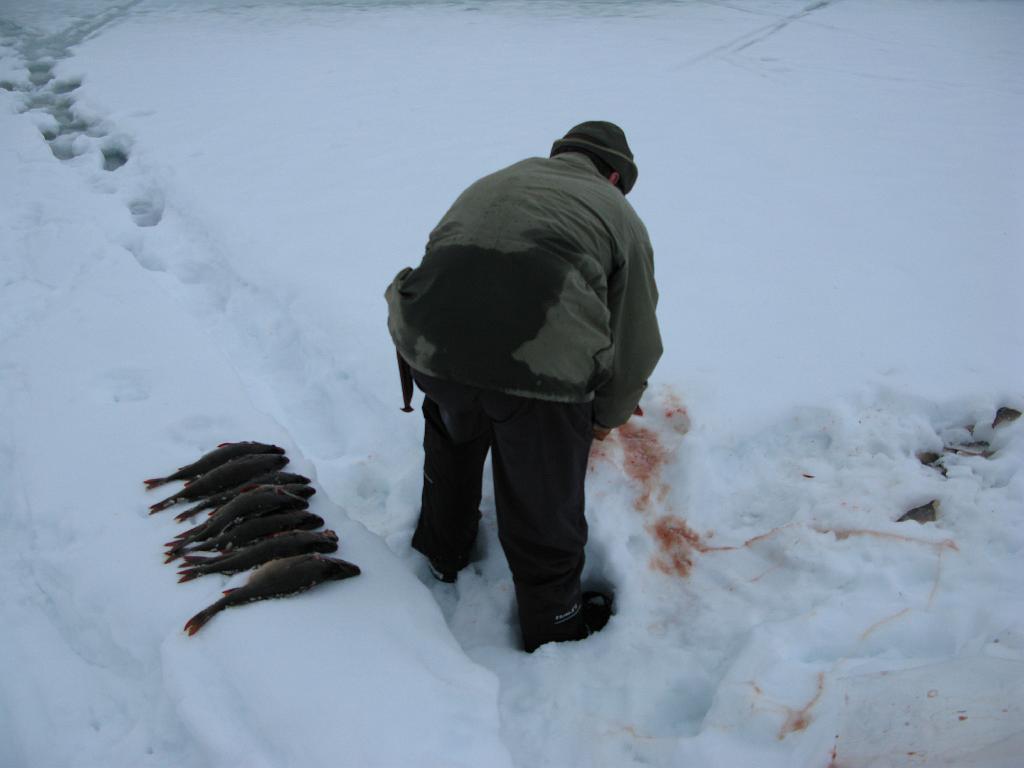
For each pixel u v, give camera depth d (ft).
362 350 12.79
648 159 20.48
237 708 6.79
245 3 40.86
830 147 21.17
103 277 14.53
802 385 11.30
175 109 25.35
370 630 7.55
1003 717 5.98
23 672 7.59
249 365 13.16
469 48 31.81
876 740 6.16
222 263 16.12
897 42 31.55
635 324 7.41
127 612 7.78
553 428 6.75
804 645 7.53
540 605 7.75
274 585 7.66
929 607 7.75
